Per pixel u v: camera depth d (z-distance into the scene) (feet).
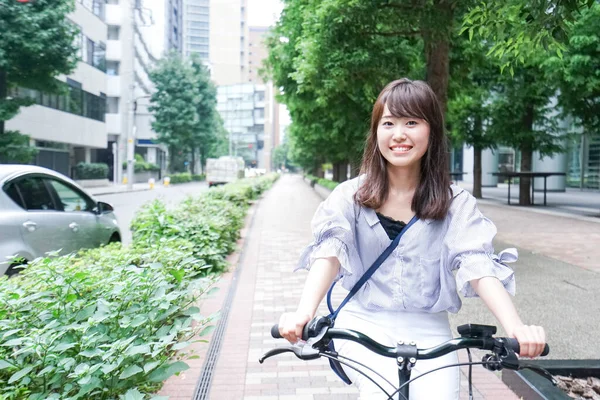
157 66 192.24
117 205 73.26
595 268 27.37
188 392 12.36
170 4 276.00
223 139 282.56
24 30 63.10
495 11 17.11
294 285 23.91
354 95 49.67
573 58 43.21
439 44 31.27
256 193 86.94
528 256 30.89
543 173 67.62
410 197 6.73
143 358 9.75
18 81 68.69
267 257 31.45
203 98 198.18
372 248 6.72
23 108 99.96
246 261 30.09
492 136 72.02
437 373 6.15
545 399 10.42
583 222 49.37
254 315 18.97
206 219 28.96
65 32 67.10
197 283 11.89
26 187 19.77
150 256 15.62
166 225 25.09
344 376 6.75
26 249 18.49
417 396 6.01
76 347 9.71
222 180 145.59
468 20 17.80
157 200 27.32
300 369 13.82
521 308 19.81
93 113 137.69
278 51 56.24
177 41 300.20
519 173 67.92
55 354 9.00
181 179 186.09
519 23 16.98
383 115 6.66
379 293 6.70
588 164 109.60
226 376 13.33
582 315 18.84
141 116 211.00
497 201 79.77
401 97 6.53
